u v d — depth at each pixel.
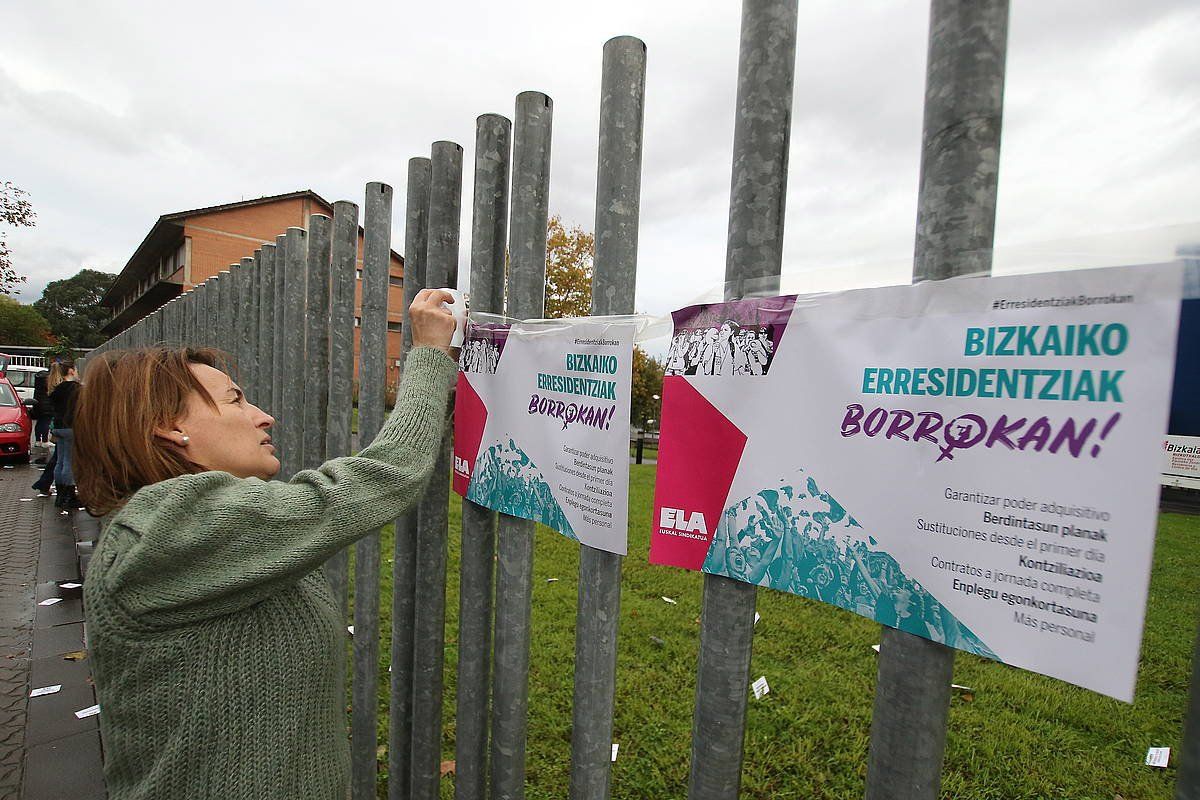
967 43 0.83
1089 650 0.72
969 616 0.82
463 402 1.82
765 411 1.05
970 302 0.81
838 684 3.50
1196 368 0.66
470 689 1.81
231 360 1.47
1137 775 2.79
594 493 1.35
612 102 1.32
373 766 2.37
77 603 5.09
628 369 1.26
